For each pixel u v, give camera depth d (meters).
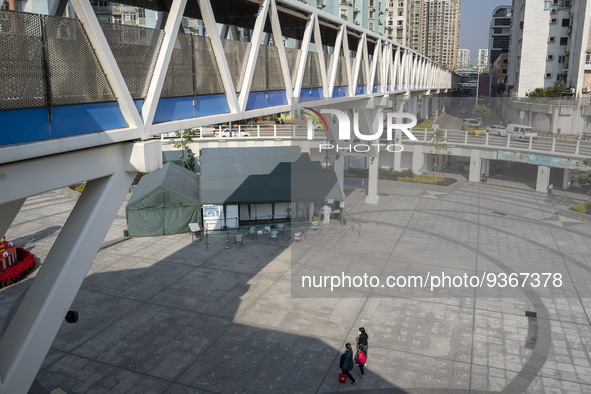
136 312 17.89
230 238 26.16
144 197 26.28
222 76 11.52
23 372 7.67
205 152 36.00
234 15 14.71
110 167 8.85
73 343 15.77
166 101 9.94
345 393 13.11
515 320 15.80
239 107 12.15
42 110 7.18
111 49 8.45
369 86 22.72
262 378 13.88
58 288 8.11
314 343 15.59
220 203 26.70
